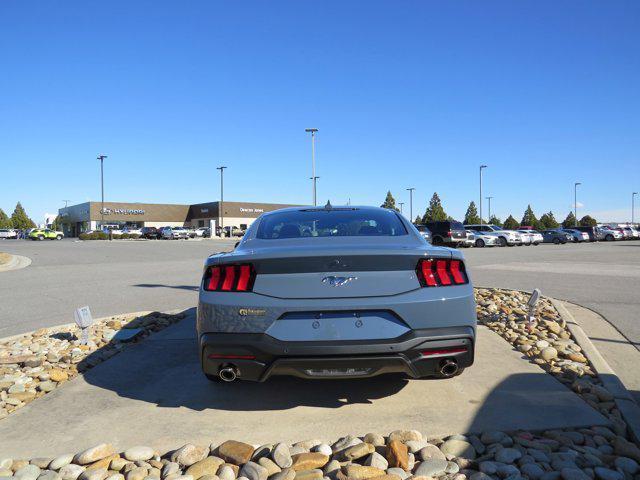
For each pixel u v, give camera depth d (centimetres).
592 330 567
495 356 465
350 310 308
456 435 300
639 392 374
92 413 349
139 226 7812
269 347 305
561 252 2391
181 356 490
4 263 1817
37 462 283
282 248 335
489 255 2134
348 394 374
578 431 307
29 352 519
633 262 1628
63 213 8981
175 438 309
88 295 949
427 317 312
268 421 329
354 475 253
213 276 329
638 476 258
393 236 381
